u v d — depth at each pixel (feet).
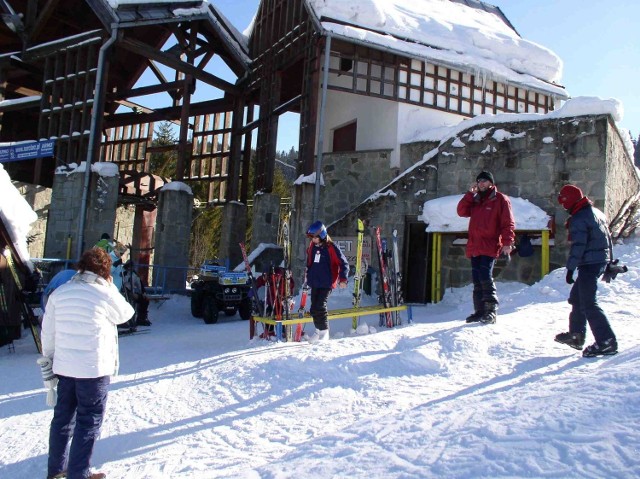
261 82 59.26
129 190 67.56
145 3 51.01
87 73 50.78
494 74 52.16
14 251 28.45
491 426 8.95
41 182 66.90
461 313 30.60
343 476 8.11
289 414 14.30
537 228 33.58
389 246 41.70
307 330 27.22
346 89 47.47
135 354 24.66
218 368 19.29
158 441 13.25
